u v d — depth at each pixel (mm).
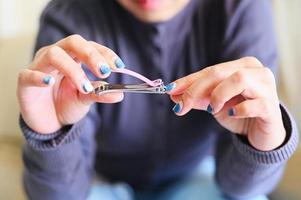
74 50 388
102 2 584
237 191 546
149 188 704
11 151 823
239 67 393
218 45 577
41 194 536
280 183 793
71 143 484
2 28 906
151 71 593
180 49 589
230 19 568
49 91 441
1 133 843
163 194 696
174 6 538
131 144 632
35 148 469
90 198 630
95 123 597
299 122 816
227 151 543
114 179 709
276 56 588
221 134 583
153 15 534
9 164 790
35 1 925
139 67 593
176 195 660
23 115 444
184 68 591
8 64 860
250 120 442
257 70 383
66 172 509
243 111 391
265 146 442
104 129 619
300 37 869
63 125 472
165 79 593
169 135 623
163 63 586
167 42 575
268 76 385
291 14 878
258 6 587
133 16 555
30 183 531
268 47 572
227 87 375
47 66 400
